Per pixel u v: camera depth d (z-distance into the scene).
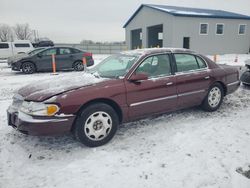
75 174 2.98
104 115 3.70
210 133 4.08
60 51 13.38
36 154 3.49
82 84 3.70
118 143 3.79
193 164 3.14
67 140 3.95
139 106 4.02
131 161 3.25
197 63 4.93
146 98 4.07
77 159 3.33
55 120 3.32
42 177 2.93
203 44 28.19
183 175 2.91
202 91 4.86
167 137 3.96
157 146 3.66
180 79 4.48
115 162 3.24
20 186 2.76
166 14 26.59
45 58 12.94
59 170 3.07
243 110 5.34
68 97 3.40
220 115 5.00
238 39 30.36
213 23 28.14
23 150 3.61
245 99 6.32
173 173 2.96
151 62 4.30
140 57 4.19
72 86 3.64
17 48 22.64
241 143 3.71
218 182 2.77
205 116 4.94
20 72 13.45
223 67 5.38
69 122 3.42
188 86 4.61
